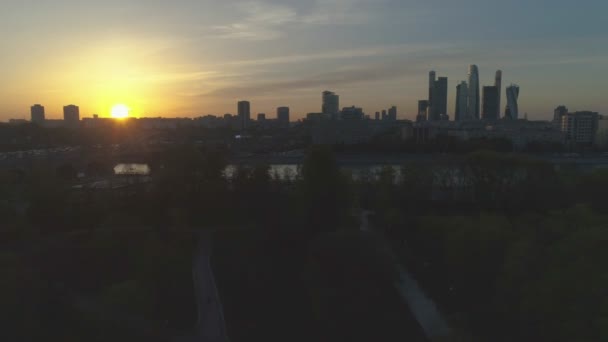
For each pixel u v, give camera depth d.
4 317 94.50
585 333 86.75
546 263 110.75
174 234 164.00
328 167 174.88
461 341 104.44
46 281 116.81
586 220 129.88
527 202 195.12
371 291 127.38
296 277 138.75
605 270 95.25
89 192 194.50
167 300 117.25
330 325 114.69
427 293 131.12
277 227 165.88
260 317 115.94
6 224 149.25
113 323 101.25
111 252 140.62
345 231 145.12
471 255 132.25
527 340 100.38
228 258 147.12
